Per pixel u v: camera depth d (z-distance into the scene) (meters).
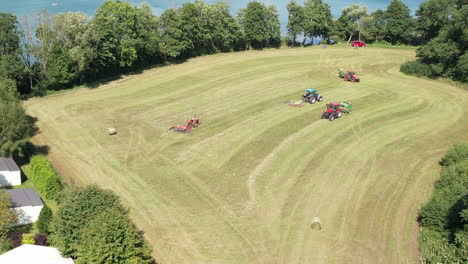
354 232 28.50
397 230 28.86
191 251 26.20
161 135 43.59
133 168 36.69
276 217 29.98
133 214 29.81
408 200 32.44
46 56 58.03
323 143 41.41
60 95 57.03
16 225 28.14
